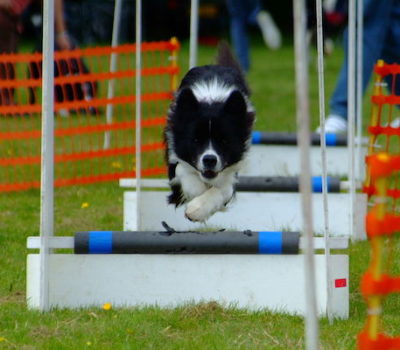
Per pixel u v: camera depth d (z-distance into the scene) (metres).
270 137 14.40
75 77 15.39
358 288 9.18
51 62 7.98
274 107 22.33
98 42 32.59
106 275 8.50
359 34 13.38
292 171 14.55
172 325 7.84
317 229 11.42
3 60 15.14
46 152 8.09
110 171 15.30
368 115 21.39
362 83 15.37
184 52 33.53
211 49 34.81
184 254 8.44
